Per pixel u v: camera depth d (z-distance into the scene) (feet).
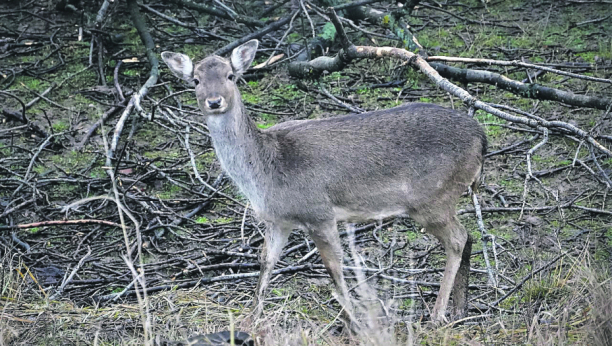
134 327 29.07
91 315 29.96
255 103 48.78
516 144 42.80
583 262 31.71
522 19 58.54
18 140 45.91
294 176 28.63
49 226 38.11
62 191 41.29
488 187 39.96
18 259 35.24
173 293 31.68
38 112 48.62
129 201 39.93
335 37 54.29
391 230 36.91
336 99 45.93
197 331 28.55
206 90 28.14
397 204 29.55
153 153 44.80
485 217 38.01
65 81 51.93
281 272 33.50
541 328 27.14
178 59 29.63
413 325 28.48
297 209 28.89
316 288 32.78
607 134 43.62
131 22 59.47
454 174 29.71
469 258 30.53
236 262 34.91
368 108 47.29
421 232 36.88
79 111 48.32
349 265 33.81
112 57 54.13
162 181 42.24
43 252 36.04
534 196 39.11
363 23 56.34
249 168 28.73
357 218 29.76
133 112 47.55
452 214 30.17
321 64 47.19
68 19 59.88
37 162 43.65
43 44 56.08
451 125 29.71
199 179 39.19
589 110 46.06
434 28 57.67
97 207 39.65
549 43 54.49
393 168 28.99
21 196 40.24
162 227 37.86
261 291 29.48
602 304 26.27
